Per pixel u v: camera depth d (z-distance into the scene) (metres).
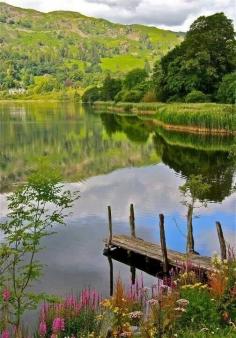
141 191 34.97
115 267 20.27
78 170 43.50
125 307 11.97
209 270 17.67
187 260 17.09
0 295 12.20
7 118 105.81
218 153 53.22
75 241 23.16
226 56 101.25
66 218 26.98
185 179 39.47
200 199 31.95
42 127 83.38
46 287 17.67
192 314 11.39
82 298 13.80
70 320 12.59
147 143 62.75
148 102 122.31
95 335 11.36
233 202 30.95
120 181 38.69
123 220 27.28
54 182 12.93
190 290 12.16
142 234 24.75
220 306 11.57
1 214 26.92
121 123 91.69
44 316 13.06
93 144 62.06
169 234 24.75
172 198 32.66
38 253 21.30
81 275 19.09
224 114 69.00
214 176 40.09
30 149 56.47
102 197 32.81
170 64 105.12
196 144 60.72
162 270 20.09
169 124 78.38
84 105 177.62
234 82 88.56
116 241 22.12
